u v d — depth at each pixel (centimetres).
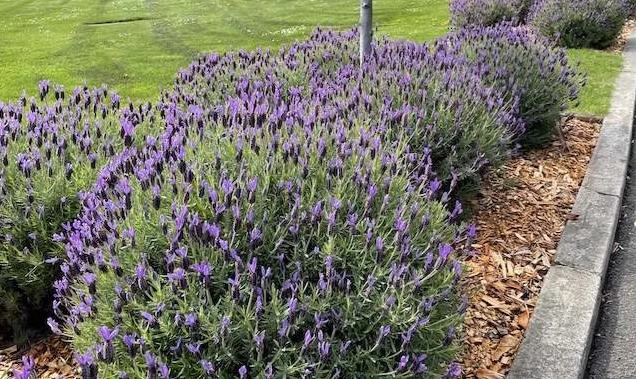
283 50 639
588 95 763
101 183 297
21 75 989
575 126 662
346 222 256
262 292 230
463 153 438
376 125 412
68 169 333
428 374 241
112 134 394
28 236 325
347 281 236
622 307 378
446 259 260
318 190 288
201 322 218
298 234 257
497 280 384
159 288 225
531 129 595
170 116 396
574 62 945
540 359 312
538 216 464
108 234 254
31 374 206
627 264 422
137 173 295
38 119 403
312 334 231
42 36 1480
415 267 270
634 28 1259
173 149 313
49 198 329
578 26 1071
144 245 254
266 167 279
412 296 237
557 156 580
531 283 382
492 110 497
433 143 428
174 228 251
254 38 1362
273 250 247
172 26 1568
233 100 430
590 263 398
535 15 1136
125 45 1296
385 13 1636
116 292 233
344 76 532
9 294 327
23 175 333
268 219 260
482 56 611
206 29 1502
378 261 243
